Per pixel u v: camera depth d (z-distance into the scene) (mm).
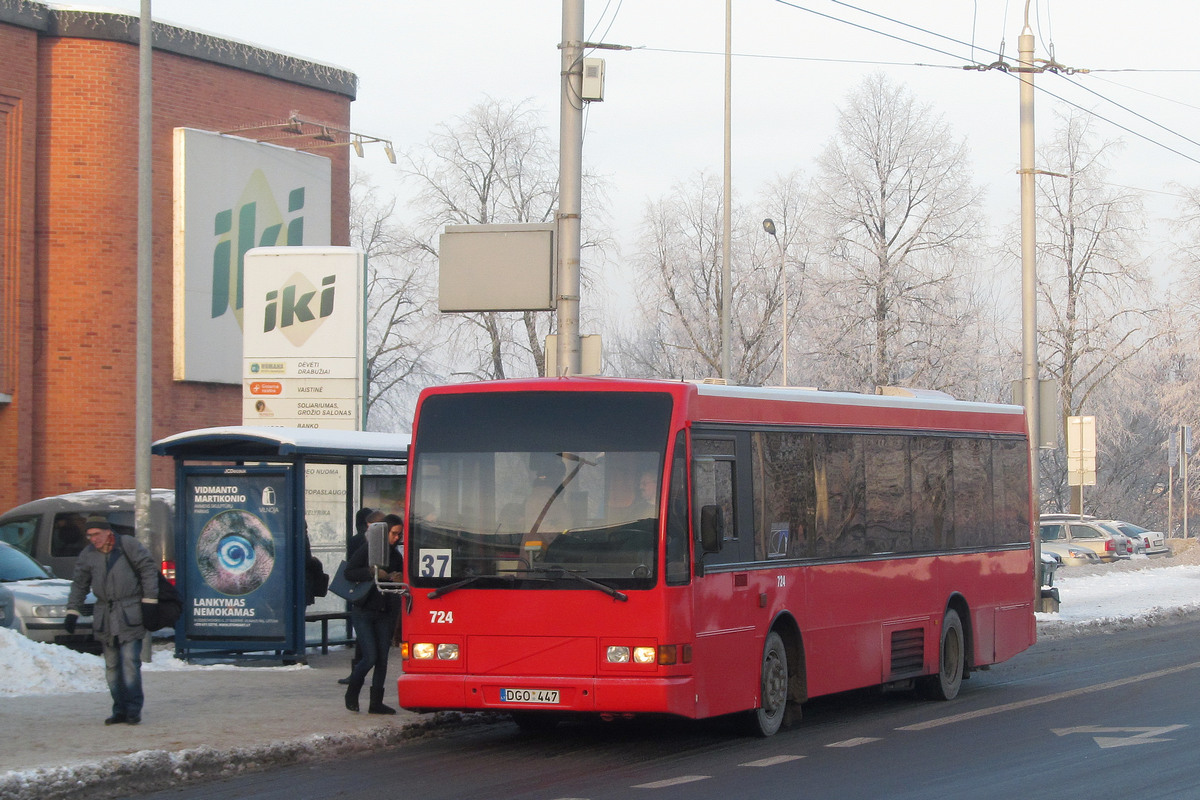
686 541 10781
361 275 21172
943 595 14906
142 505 16062
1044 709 13695
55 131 29109
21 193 28625
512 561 10812
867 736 12039
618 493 10758
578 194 15883
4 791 8891
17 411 28375
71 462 28859
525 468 10984
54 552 19719
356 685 12438
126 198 29453
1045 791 9180
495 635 10758
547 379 11289
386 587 12531
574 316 15805
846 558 13219
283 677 14883
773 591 12008
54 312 28969
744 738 11906
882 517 13922
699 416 11250
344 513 18281
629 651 10484
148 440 16125
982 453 16188
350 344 21078
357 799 9211
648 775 10055
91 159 29141
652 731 12430
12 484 28297
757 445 12070
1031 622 17062
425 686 10844
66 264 29031
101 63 29250
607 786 9578
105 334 29156
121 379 29281
